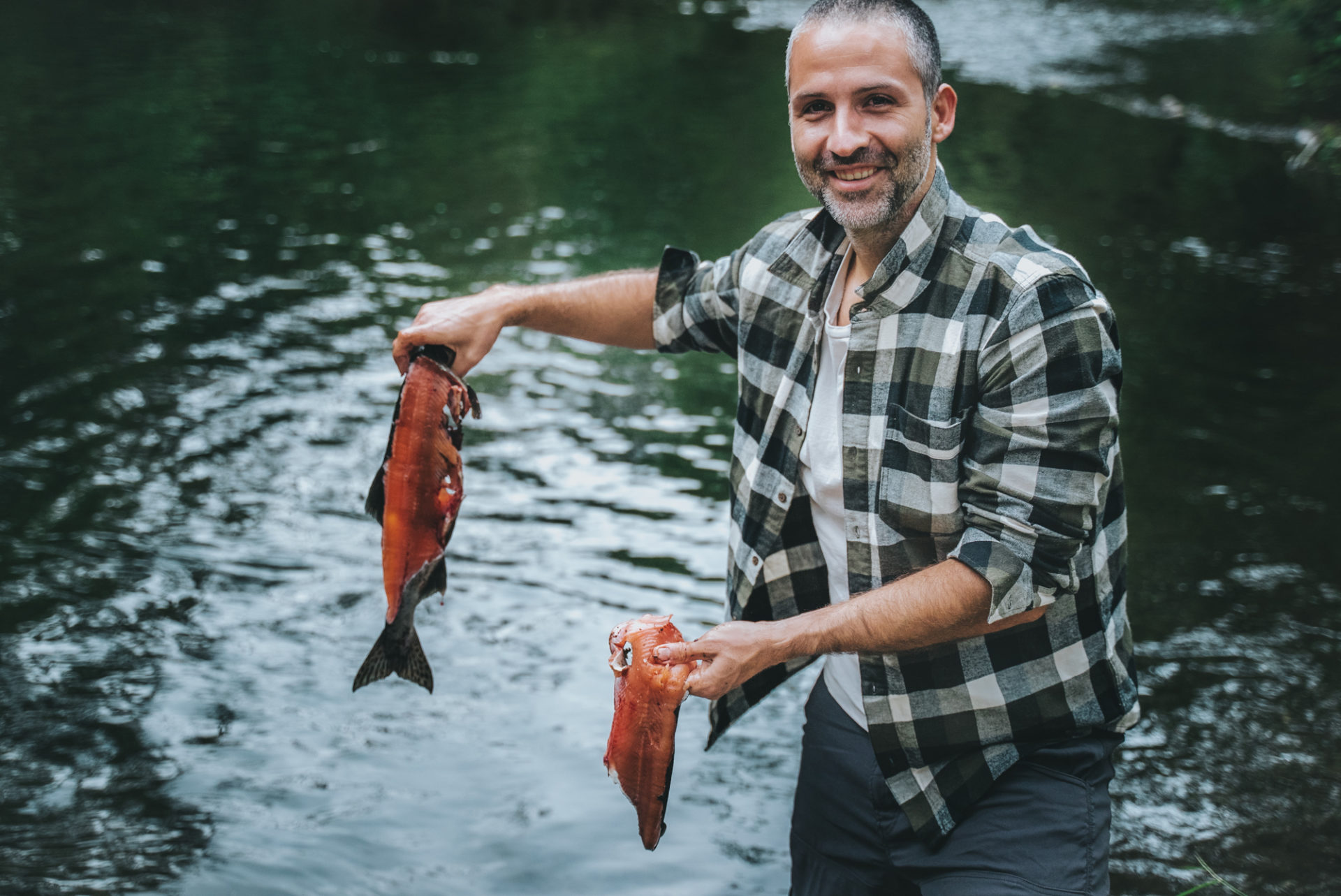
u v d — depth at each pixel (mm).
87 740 3852
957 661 2139
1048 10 21938
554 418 6441
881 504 2096
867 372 2088
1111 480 2154
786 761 3883
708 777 3783
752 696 2533
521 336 7656
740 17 21109
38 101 13250
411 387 1984
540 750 3855
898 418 2064
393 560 1974
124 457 5785
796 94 2023
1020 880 2125
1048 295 1948
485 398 6656
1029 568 1955
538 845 3428
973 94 15227
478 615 4598
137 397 6445
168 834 3436
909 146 1963
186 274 8438
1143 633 4613
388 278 8477
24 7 18750
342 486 5598
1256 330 8078
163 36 17312
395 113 13531
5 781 3645
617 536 5227
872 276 2088
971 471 2010
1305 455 6266
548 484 5691
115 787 3641
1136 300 8562
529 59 17016
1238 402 6938
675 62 17031
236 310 7793
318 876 3287
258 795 3617
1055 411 1943
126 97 13609
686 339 2527
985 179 11484
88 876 3260
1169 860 3396
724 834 3502
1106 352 1955
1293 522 5523
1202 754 3895
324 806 3578
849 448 2117
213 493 5477
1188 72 17125
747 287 2348
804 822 2477
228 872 3283
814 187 2053
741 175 11414
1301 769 3816
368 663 1981
